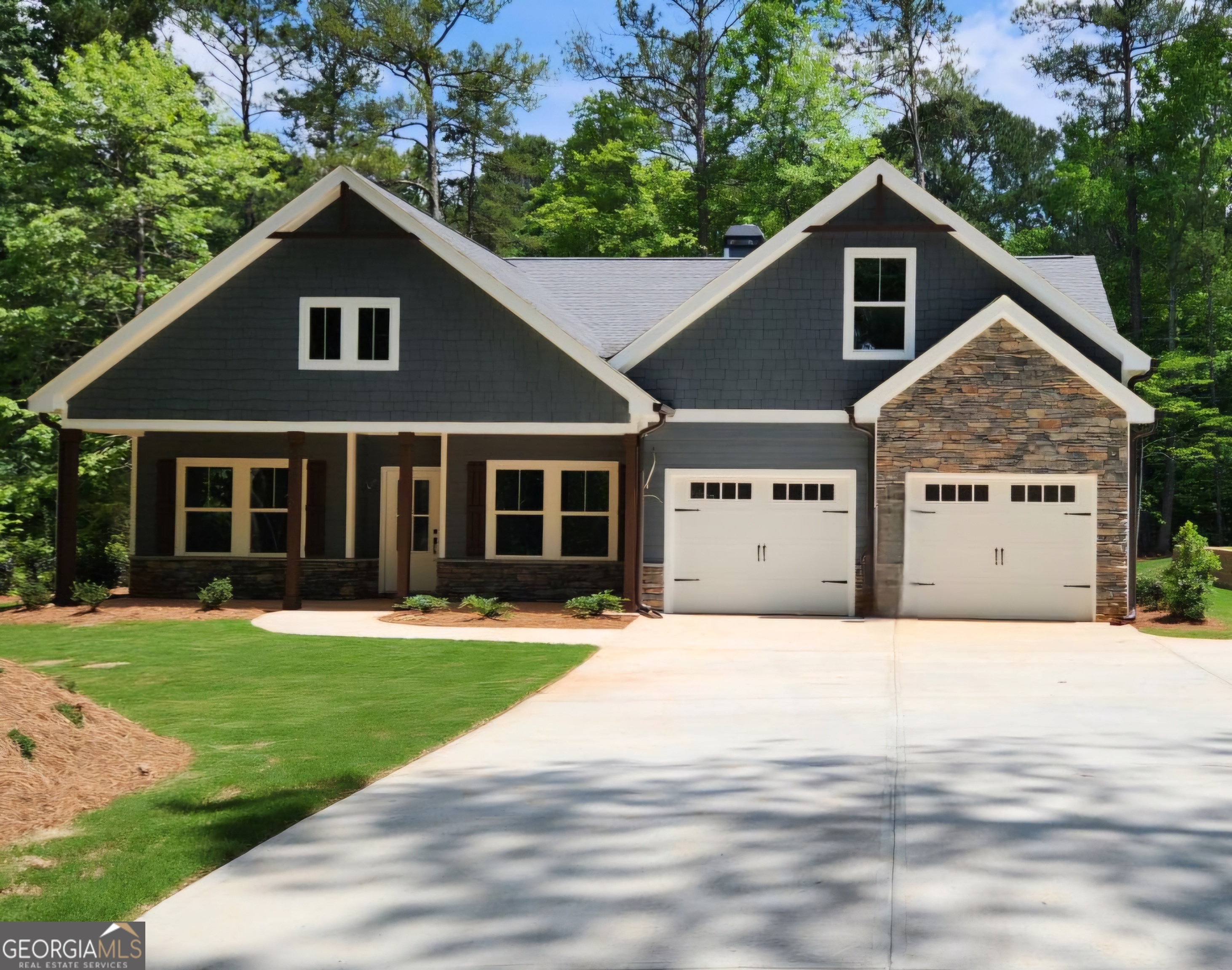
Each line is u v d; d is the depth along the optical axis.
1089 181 39.62
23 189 29.05
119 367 19.30
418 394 19.00
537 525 20.72
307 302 19.23
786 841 6.19
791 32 39.53
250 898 5.51
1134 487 18.58
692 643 15.40
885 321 18.72
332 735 9.29
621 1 41.03
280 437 21.16
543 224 42.78
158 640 15.52
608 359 19.39
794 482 18.75
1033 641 15.44
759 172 38.75
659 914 5.17
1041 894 5.32
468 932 5.02
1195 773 7.67
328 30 41.25
